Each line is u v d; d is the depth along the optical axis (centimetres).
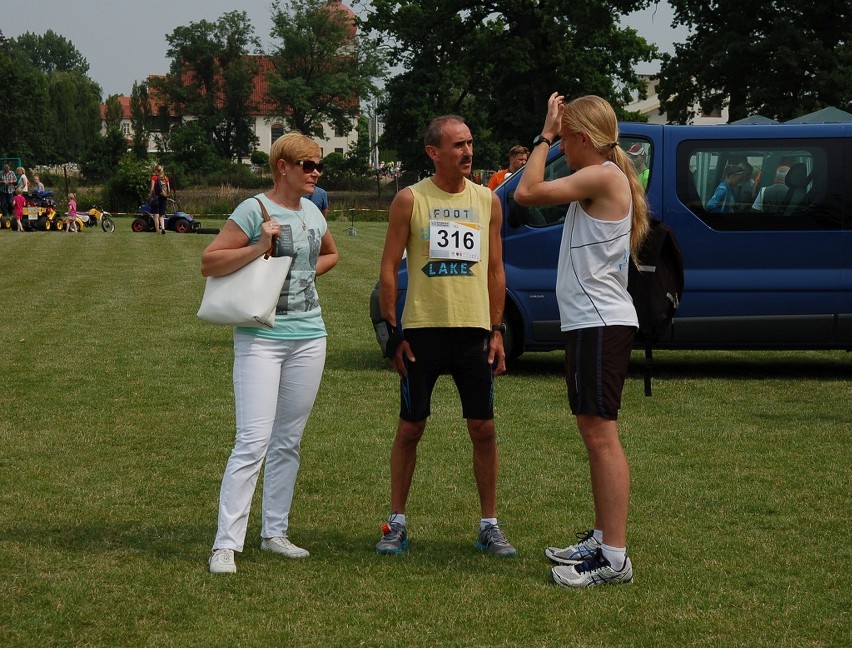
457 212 500
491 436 507
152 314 1380
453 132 495
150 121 11769
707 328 979
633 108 8206
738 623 414
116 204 4769
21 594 438
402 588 452
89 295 1585
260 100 11919
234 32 11788
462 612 424
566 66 5319
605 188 457
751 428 773
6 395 862
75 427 756
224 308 472
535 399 882
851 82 3678
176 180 7644
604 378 455
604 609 429
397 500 511
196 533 529
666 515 563
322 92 10462
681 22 4175
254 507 587
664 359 1130
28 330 1225
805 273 970
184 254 2397
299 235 490
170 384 915
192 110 11638
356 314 1418
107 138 9056
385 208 5309
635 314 466
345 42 10569
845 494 604
